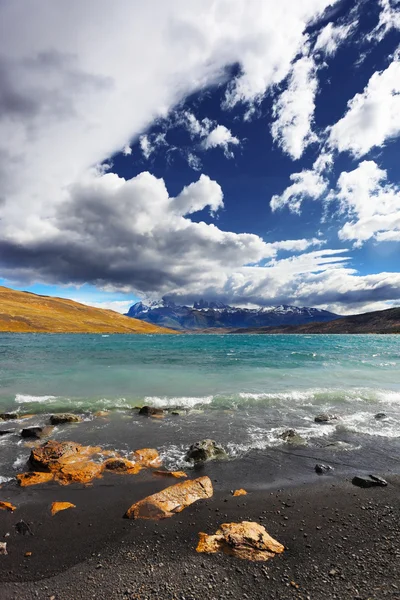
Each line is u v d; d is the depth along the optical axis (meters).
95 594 5.93
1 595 5.95
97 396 21.80
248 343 90.19
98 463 11.83
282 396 21.64
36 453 11.98
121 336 147.62
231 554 6.95
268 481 10.64
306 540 7.47
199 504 9.17
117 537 7.71
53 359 43.38
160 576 6.36
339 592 5.77
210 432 15.25
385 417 17.52
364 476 10.87
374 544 7.27
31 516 8.63
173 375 30.25
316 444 13.82
